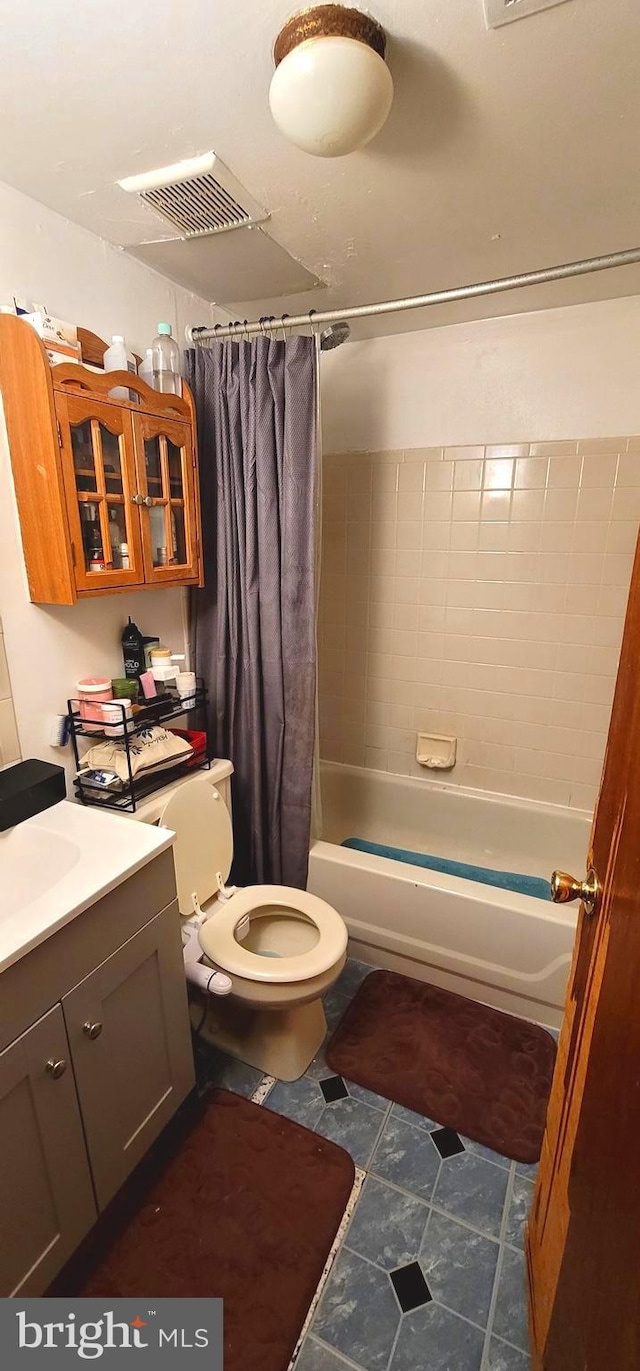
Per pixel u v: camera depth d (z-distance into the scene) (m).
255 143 1.08
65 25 0.84
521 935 1.63
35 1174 0.94
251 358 1.63
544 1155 1.07
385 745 2.58
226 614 1.82
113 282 1.49
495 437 2.08
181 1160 1.32
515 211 1.32
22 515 1.27
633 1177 0.51
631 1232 0.51
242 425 1.67
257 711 1.83
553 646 2.17
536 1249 1.04
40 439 1.20
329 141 0.89
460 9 0.80
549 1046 1.62
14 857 1.24
